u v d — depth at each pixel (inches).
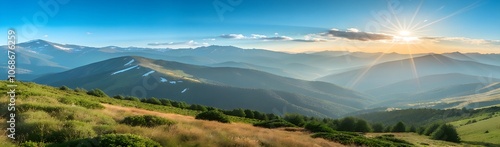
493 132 5310.0
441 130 4227.4
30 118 702.5
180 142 702.5
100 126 727.1
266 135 1011.3
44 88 2479.1
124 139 546.0
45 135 598.2
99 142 531.2
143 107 2763.3
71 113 859.4
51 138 598.2
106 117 927.7
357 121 4215.1
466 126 6742.1
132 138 560.1
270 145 858.8
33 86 2240.4
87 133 643.5
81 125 682.8
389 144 1540.4
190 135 764.0
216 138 784.3
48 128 623.8
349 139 1396.4
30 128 617.3
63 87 3523.6
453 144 3735.2
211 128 1023.6
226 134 877.2
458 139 4163.4
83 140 548.4
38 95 1246.3
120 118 978.7
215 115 1697.8
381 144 1487.5
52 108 885.8
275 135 1080.2
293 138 1067.3
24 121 657.6
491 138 4872.0
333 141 1353.3
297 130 1871.3
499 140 4621.1
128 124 880.9
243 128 1253.7
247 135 943.7
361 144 1357.0
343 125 4222.4
